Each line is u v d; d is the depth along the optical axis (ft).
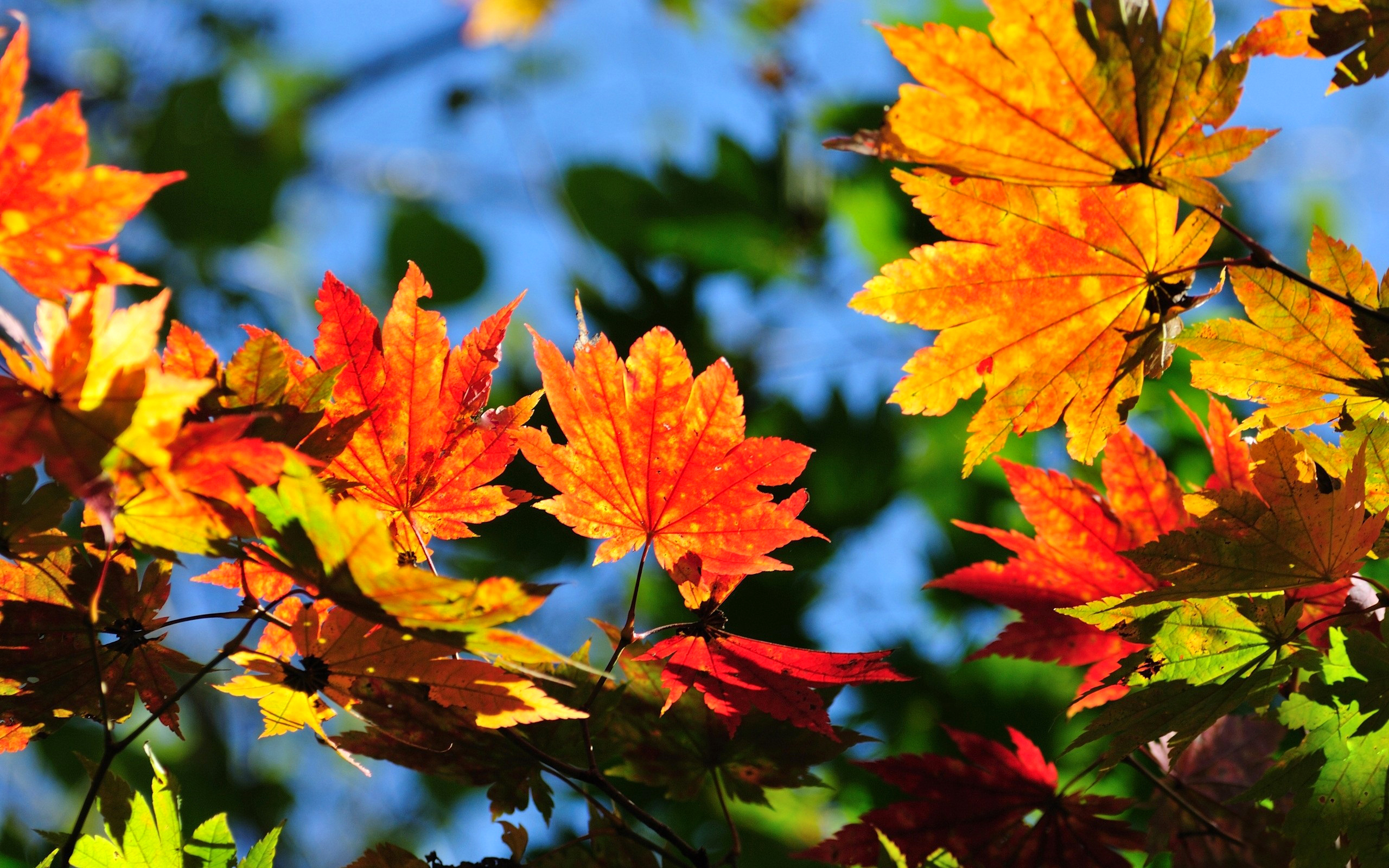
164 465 4.45
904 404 4.76
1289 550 4.62
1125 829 4.88
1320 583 4.63
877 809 4.88
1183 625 4.66
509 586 4.47
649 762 4.86
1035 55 4.61
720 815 5.86
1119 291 4.74
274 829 4.72
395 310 4.68
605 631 4.76
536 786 4.79
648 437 4.71
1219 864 4.87
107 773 4.68
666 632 7.17
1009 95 4.63
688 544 4.74
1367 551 4.62
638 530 4.73
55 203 4.47
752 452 4.71
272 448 4.45
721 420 4.70
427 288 4.69
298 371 4.65
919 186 4.70
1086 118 4.64
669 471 4.71
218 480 4.45
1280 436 4.62
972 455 4.79
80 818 4.58
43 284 4.47
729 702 4.72
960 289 4.73
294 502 4.47
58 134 4.46
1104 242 4.71
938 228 4.71
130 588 4.64
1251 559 4.63
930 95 4.63
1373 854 4.62
